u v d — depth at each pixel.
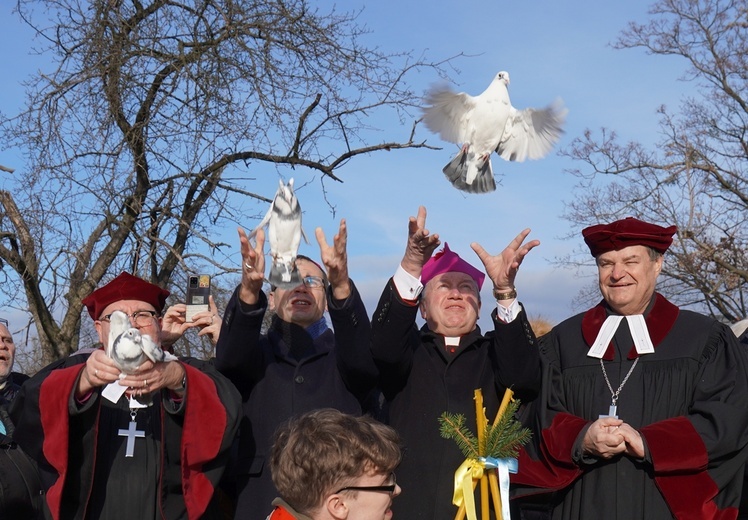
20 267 11.75
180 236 12.58
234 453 4.95
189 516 4.31
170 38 12.14
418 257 4.61
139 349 3.88
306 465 2.97
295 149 13.05
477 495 4.57
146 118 11.85
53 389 4.24
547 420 4.66
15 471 5.17
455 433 4.35
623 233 4.61
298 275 4.24
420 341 5.05
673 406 4.48
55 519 4.14
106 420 4.45
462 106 5.00
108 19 12.01
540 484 4.51
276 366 4.98
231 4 11.93
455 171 5.07
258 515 4.61
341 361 4.72
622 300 4.66
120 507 4.32
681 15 19.52
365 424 3.08
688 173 18.44
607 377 4.64
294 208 4.23
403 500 4.66
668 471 4.22
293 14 12.32
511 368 4.66
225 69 11.95
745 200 19.31
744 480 4.84
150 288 4.75
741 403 4.36
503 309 4.65
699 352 4.54
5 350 5.41
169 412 4.34
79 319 12.30
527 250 4.52
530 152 5.08
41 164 11.51
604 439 4.27
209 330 5.41
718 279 18.47
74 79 11.75
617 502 4.36
